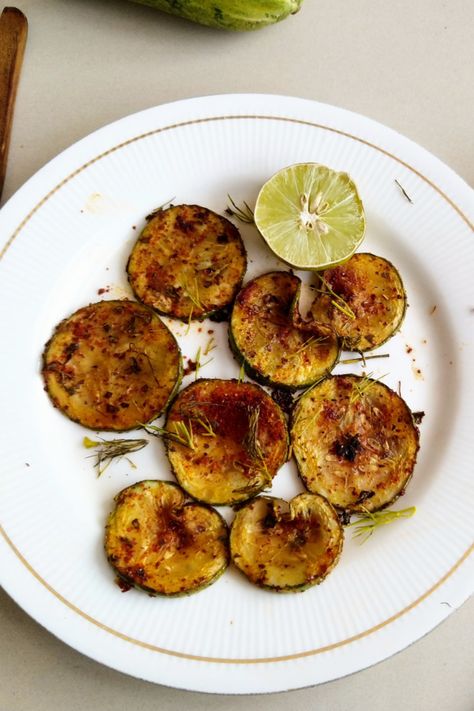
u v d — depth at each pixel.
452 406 0.43
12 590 0.39
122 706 0.40
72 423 0.41
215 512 0.40
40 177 0.43
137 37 0.47
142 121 0.44
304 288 0.43
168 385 0.41
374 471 0.42
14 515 0.40
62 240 0.43
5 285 0.42
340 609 0.39
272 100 0.44
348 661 0.39
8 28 0.45
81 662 0.41
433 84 0.47
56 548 0.40
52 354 0.42
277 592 0.39
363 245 0.44
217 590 0.40
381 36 0.48
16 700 0.40
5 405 0.41
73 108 0.46
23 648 0.41
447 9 0.48
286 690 0.38
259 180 0.44
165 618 0.39
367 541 0.41
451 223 0.44
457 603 0.40
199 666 0.38
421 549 0.41
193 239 0.43
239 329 0.42
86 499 0.41
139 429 0.41
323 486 0.41
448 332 0.43
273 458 0.41
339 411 0.42
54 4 0.47
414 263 0.44
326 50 0.47
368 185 0.44
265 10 0.44
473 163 0.46
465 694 0.41
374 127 0.44
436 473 0.42
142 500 0.40
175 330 0.43
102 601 0.39
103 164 0.43
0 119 0.45
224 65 0.47
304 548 0.40
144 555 0.39
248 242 0.44
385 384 0.43
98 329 0.42
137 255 0.43
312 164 0.43
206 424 0.41
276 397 0.42
